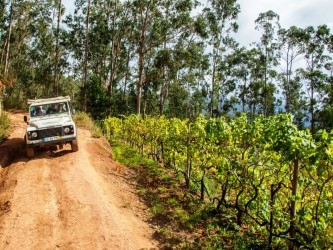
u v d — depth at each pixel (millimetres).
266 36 53938
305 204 6555
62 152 13289
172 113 67750
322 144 5453
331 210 5859
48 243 6867
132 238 7273
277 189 6914
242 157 8078
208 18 47562
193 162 11703
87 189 9523
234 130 8633
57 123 12633
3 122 18328
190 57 45156
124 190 10492
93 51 54969
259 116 7965
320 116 52375
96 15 50500
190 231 7980
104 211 8188
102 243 6906
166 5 42062
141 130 17875
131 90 60562
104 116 43750
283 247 7195
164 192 10633
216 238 7492
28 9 51094
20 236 6977
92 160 13055
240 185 8273
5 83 22969
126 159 14875
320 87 53688
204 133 10445
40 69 62094
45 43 57531
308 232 6301
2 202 8656
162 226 8188
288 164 6734
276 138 6461
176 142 12523
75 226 7520
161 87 56156
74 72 62188
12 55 59250
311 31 51906
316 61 53562
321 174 5801
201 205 9609
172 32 42750
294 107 62375
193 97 71688
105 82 56688
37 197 8836
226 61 62156
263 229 7695
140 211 9016
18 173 10672
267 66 56812
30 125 12750
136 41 50562
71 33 53156
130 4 49344
